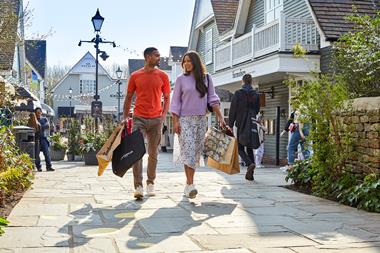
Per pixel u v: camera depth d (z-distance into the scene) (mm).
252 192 7703
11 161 7363
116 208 6145
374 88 8586
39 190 7867
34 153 11453
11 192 7199
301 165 8352
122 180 9492
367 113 7059
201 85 6734
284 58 14531
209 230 4941
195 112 6746
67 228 4969
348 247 4285
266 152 19406
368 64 8375
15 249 4156
